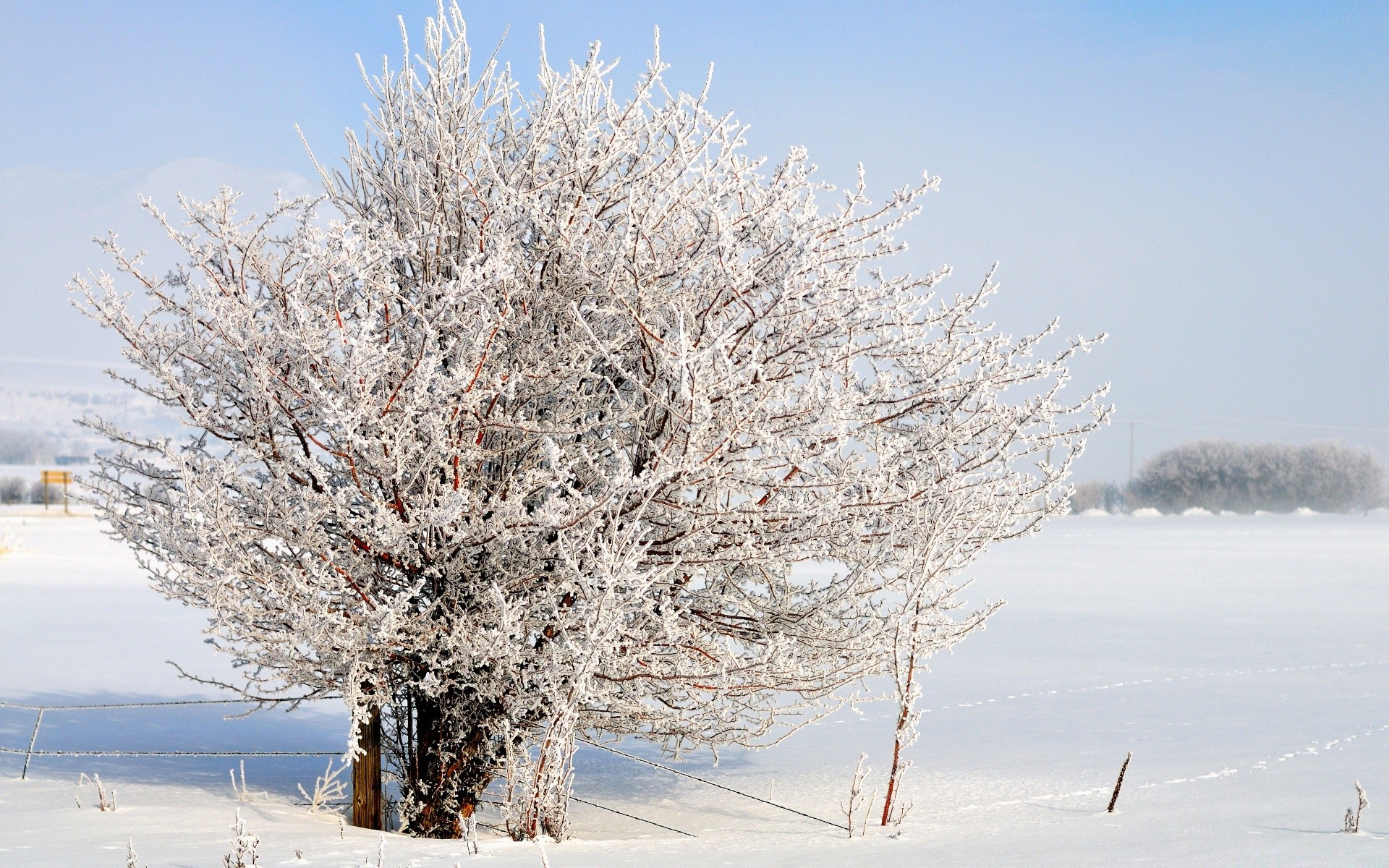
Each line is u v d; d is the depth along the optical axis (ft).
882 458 20.42
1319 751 26.84
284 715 42.27
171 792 25.68
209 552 19.63
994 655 51.70
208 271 20.16
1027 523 23.16
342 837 19.17
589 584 19.83
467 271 18.53
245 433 21.38
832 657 23.08
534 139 22.25
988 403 21.75
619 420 21.61
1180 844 15.76
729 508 20.97
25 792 25.25
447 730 23.31
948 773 27.22
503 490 21.75
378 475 20.30
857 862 16.01
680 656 22.07
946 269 22.68
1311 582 92.17
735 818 23.62
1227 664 46.68
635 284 20.59
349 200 24.26
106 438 24.61
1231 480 314.35
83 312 20.10
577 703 20.01
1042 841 17.12
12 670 49.44
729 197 22.00
